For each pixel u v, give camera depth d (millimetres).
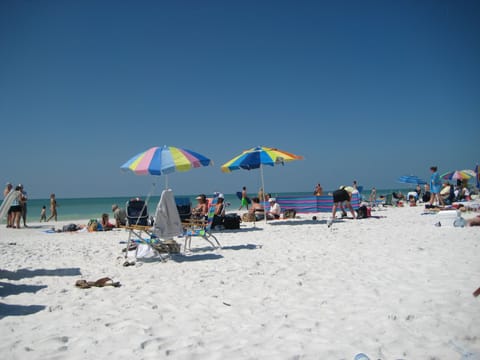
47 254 7090
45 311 3607
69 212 30656
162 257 6176
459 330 2875
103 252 7156
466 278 4238
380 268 4938
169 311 3553
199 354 2631
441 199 15109
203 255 6457
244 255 6301
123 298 3990
